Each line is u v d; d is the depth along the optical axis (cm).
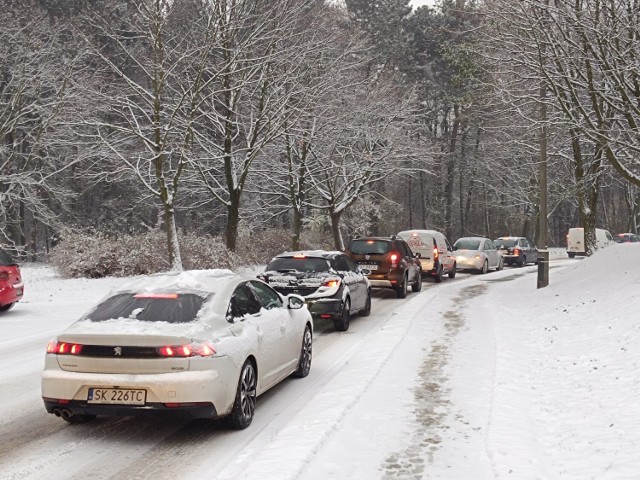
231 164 2523
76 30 2845
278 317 765
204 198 3253
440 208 5919
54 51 3003
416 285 2058
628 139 1558
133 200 4209
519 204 5553
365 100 2953
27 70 3003
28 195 3042
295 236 2867
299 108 2552
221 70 2180
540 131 1955
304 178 2953
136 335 563
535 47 1539
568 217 6975
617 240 4425
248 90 2598
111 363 568
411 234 2450
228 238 2528
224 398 582
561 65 1523
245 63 2398
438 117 5556
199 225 4253
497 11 1586
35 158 3509
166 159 2484
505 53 1638
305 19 2633
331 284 1222
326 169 2891
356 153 3038
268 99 2448
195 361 565
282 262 1266
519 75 1590
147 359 563
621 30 1368
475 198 6450
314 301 1209
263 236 3134
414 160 3080
